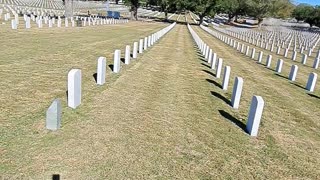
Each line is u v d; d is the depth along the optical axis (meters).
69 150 5.81
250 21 113.38
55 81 9.94
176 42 27.19
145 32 34.41
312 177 6.01
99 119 7.38
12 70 10.77
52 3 73.94
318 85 15.23
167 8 74.38
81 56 14.99
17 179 4.83
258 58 21.62
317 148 7.41
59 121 6.60
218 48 27.58
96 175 5.17
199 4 70.94
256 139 7.47
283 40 44.06
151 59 16.58
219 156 6.36
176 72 14.03
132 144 6.38
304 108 10.83
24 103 7.77
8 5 51.22
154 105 9.02
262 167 6.15
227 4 82.50
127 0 62.66
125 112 8.09
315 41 46.72
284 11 100.88
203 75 14.12
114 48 19.14
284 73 17.62
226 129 7.85
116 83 10.71
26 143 5.88
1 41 16.66
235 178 5.61
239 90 9.52
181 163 5.89
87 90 9.48
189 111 8.90
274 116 9.47
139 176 5.29
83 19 38.38
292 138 7.86
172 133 7.19
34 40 18.45
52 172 5.10
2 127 6.38
